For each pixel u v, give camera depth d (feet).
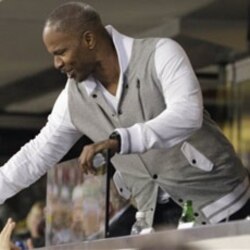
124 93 18.61
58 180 23.97
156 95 18.33
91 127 19.35
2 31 32.07
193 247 14.33
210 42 32.45
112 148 17.24
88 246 17.12
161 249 14.98
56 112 19.90
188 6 30.07
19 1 28.73
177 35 31.71
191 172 19.04
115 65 18.49
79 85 19.21
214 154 19.10
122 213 20.57
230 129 37.73
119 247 16.06
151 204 19.49
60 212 23.98
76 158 21.74
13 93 42.01
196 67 36.40
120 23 31.32
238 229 13.41
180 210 19.35
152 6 29.96
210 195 19.16
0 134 45.19
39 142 20.22
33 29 31.42
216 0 29.89
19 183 20.40
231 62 36.06
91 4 29.25
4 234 18.88
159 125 17.42
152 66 18.12
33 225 40.45
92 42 18.28
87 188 21.63
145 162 19.17
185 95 17.69
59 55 18.33
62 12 18.26
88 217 21.71
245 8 30.48
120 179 20.02
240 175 19.47
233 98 37.40
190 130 17.67
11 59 36.29
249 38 32.12
